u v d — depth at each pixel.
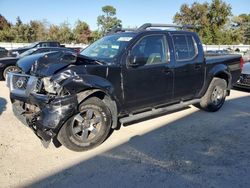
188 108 6.66
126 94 4.62
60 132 4.01
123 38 4.84
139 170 3.71
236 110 6.61
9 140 4.62
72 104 3.89
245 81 8.81
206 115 6.13
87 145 4.26
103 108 4.34
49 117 3.81
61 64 4.10
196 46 5.73
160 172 3.66
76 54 4.33
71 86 3.90
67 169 3.74
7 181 3.45
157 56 5.01
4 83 10.41
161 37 5.12
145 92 4.88
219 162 3.93
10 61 10.98
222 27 43.81
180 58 5.39
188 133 5.03
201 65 5.82
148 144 4.54
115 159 4.02
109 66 4.35
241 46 37.94
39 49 12.47
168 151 4.29
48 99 3.86
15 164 3.85
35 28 49.12
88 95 4.09
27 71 4.33
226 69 6.39
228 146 4.48
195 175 3.59
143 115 4.98
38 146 4.41
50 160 3.98
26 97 4.20
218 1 42.53
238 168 3.77
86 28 48.56
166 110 5.35
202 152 4.25
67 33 47.31
